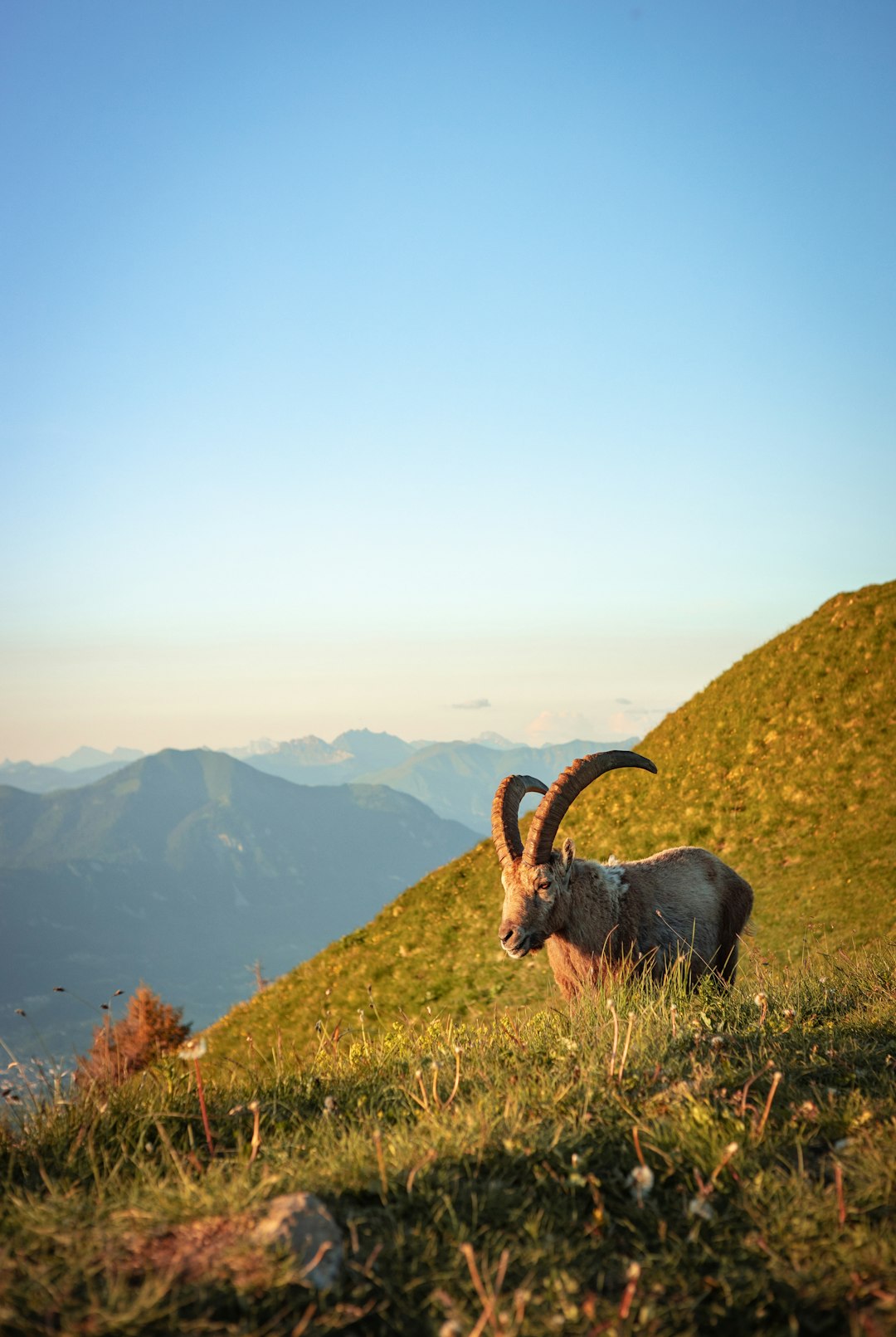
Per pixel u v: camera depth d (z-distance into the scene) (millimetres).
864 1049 5734
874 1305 3043
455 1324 2752
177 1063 6133
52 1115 5008
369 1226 3637
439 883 34469
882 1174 3855
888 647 33531
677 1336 2965
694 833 30016
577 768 9641
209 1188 3902
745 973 11844
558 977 10055
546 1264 3359
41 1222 3621
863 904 22359
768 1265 3309
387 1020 25375
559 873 9523
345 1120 5105
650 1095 4996
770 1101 4473
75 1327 2916
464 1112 4730
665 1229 3590
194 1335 2936
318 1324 2979
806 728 32406
